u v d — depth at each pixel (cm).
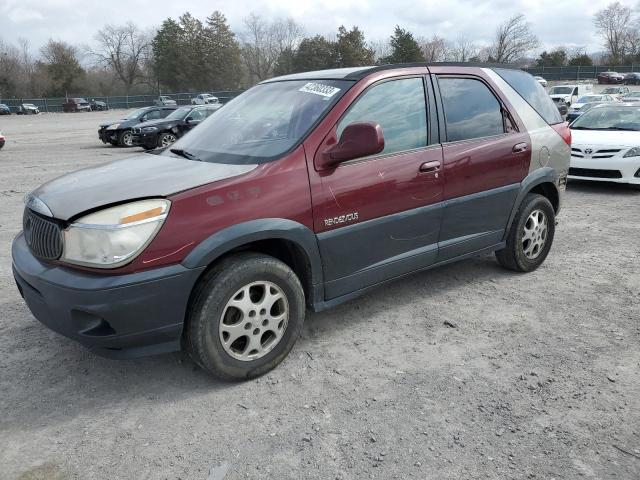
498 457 258
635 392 311
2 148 1952
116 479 247
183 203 288
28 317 415
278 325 329
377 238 367
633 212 779
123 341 282
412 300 443
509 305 433
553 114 507
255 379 327
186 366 342
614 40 8706
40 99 6812
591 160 928
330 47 7369
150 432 279
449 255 424
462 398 305
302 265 342
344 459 258
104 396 312
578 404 299
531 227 490
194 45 7988
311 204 328
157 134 1789
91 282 271
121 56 8869
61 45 8375
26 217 327
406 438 272
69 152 1789
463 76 430
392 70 384
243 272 305
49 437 276
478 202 428
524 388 315
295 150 330
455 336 381
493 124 441
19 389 319
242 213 302
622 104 1091
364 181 352
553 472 248
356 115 357
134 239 274
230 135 375
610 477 245
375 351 361
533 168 470
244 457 260
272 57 8425
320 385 321
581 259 552
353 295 369
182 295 288
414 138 386
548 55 8281
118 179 319
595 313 418
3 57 8144
